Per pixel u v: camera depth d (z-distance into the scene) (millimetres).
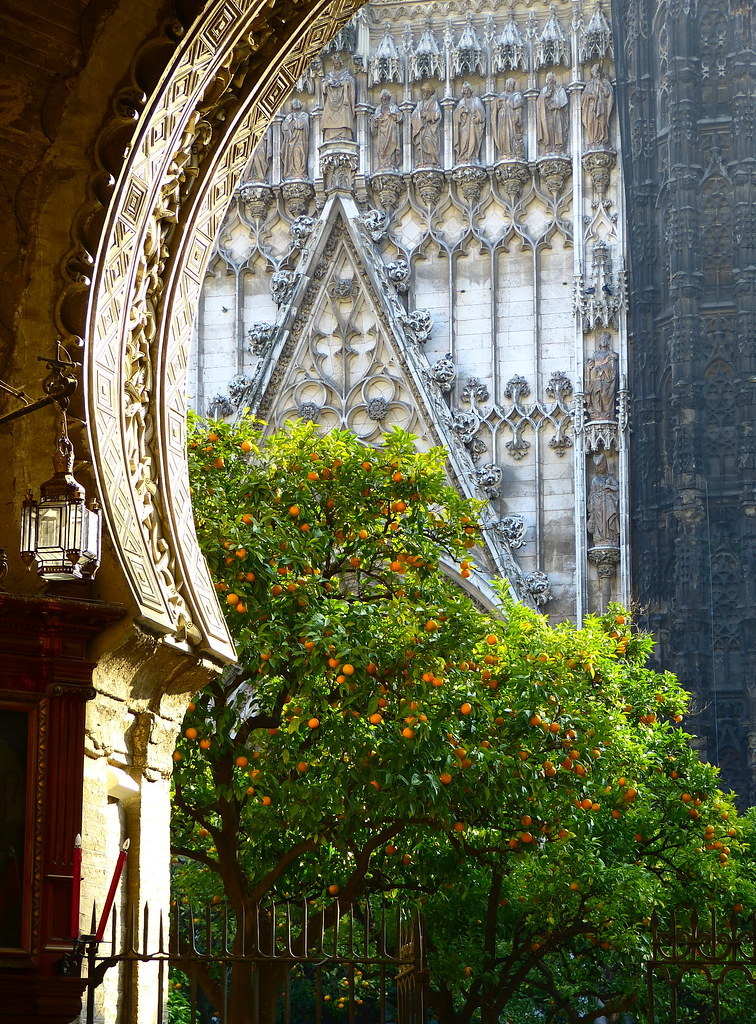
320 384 35438
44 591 9438
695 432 32938
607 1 35625
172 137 10297
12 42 9828
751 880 21109
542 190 35531
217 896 18297
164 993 9875
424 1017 9367
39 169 9891
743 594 32625
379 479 16391
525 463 34438
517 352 35062
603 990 22812
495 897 18312
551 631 17531
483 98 36062
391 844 17391
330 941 17219
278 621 14852
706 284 33875
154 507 10492
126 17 9891
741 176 33875
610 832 19250
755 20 34656
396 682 15141
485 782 15359
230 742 15258
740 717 32250
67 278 9727
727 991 20484
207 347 36219
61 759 8820
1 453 9750
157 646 9891
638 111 34594
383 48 36438
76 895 8516
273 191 36406
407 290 35688
